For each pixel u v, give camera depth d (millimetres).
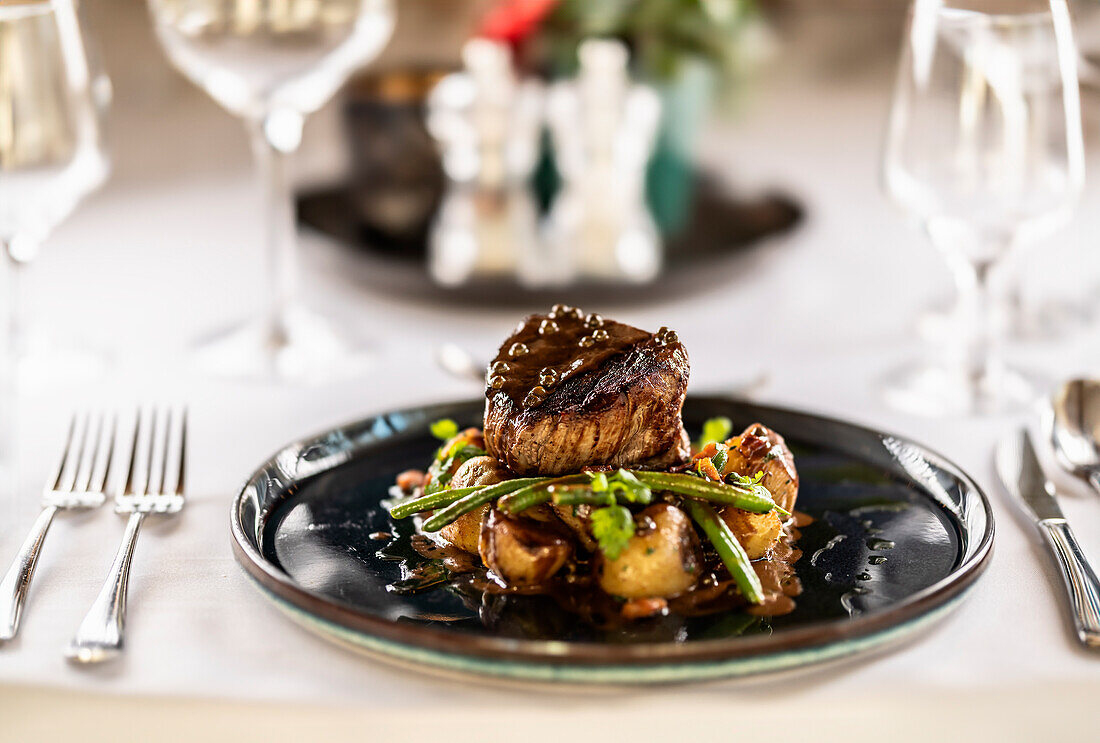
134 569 954
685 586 912
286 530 967
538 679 858
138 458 1048
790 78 2201
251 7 1204
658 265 1337
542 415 942
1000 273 1306
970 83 1118
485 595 915
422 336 1261
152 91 2115
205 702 874
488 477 952
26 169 1129
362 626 874
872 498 995
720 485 936
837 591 917
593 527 908
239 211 1579
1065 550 954
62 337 1258
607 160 1381
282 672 889
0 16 1112
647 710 869
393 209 1458
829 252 1457
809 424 1053
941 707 876
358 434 1043
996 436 1097
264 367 1201
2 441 1085
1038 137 1118
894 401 1144
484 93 1415
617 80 1385
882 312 1309
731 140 1785
